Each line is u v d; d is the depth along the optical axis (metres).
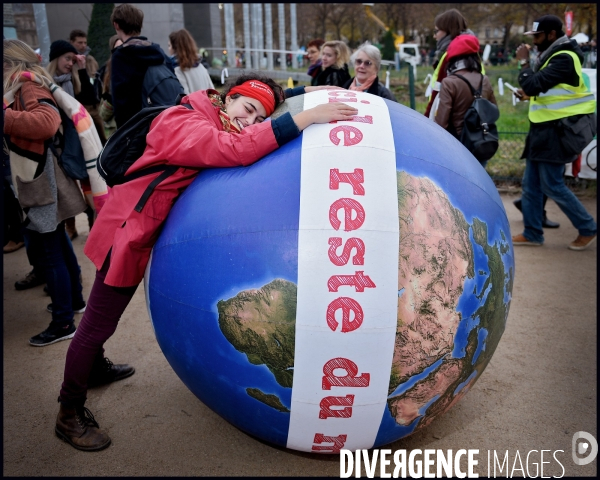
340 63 4.77
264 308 1.82
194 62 4.93
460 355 1.98
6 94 2.85
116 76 3.89
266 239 1.83
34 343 3.40
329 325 1.79
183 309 1.98
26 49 2.92
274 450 2.43
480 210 2.04
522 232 5.48
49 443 2.50
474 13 34.38
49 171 3.02
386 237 1.81
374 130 1.96
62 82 4.78
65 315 3.42
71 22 18.86
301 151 1.91
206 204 1.97
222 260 1.88
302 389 1.89
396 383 1.90
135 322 3.75
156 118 2.07
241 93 2.14
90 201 3.59
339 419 1.96
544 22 4.50
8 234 3.76
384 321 1.81
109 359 3.22
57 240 3.29
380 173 1.87
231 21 20.83
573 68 4.38
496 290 2.06
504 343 3.38
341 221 1.80
